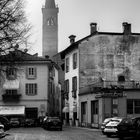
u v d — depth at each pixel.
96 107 52.56
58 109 89.06
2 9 20.34
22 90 70.38
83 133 41.62
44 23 156.12
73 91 62.69
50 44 154.88
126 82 55.22
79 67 59.53
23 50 22.05
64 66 74.06
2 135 33.75
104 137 34.78
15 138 33.78
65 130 49.31
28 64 70.75
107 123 36.06
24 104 70.19
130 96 50.09
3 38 20.58
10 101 69.94
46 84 70.81
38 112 70.12
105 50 58.53
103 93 49.72
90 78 58.84
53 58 103.94
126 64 58.22
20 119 64.88
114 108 49.66
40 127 62.28
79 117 59.69
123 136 30.23
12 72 22.84
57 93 88.31
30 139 32.50
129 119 30.48
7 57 21.62
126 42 58.53
